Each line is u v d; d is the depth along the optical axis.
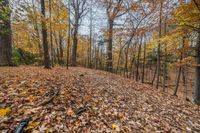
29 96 5.37
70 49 32.12
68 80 8.18
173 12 9.77
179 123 6.49
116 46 24.88
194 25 9.80
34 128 3.93
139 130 5.05
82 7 24.88
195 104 10.21
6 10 8.98
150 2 13.49
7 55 11.31
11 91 5.62
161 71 35.69
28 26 15.95
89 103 5.79
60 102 5.32
